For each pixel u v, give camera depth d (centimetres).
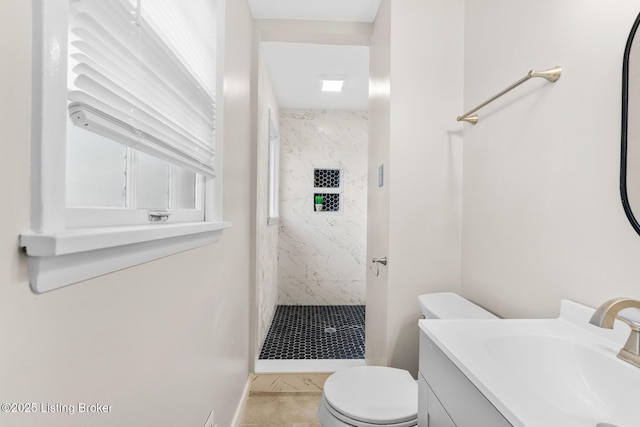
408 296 164
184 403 96
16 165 41
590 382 75
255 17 209
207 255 117
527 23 115
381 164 183
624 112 76
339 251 402
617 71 80
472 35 156
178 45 94
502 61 131
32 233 43
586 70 89
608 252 82
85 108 50
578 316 89
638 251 74
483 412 61
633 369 66
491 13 139
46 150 44
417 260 164
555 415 50
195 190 122
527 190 114
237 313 170
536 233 109
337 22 212
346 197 403
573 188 93
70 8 51
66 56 47
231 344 156
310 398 201
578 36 92
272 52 258
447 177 165
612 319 65
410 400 118
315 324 329
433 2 165
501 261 130
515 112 121
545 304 105
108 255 56
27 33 43
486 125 142
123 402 65
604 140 83
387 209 167
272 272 342
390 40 164
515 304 120
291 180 399
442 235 165
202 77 114
